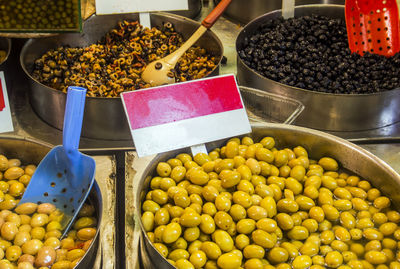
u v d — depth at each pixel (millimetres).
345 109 1798
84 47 2223
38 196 1370
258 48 2113
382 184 1439
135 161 1664
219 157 1568
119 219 1462
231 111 1545
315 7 2363
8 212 1307
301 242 1317
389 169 1394
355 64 1944
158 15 2244
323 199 1397
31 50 1996
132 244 1375
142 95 1434
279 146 1624
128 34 2176
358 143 1791
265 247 1243
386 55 2115
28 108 1965
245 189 1373
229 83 1556
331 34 2148
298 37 2135
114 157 1663
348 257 1255
